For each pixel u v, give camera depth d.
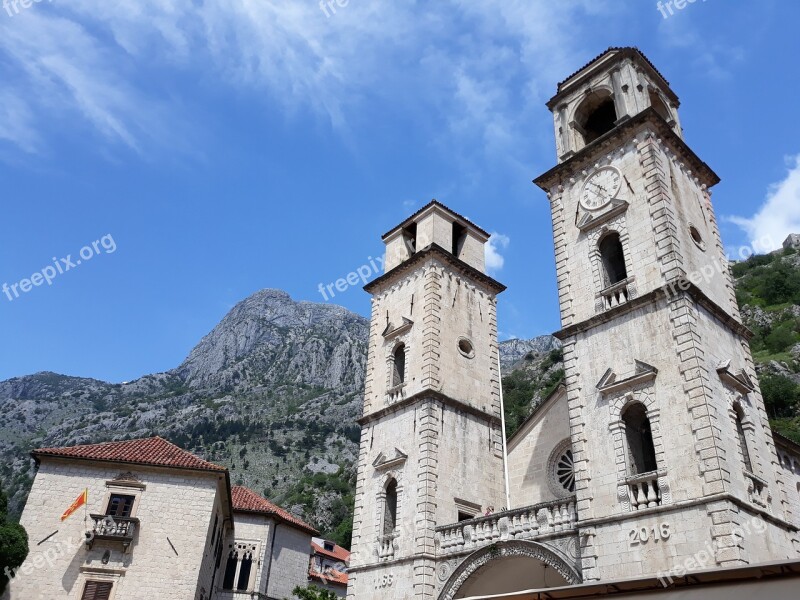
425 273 42.31
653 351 26.61
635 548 23.62
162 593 37.78
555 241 33.62
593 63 37.47
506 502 37.06
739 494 22.92
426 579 31.75
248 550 55.94
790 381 113.81
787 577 12.99
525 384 139.75
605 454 26.34
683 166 33.53
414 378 38.97
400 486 36.03
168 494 40.72
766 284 156.88
